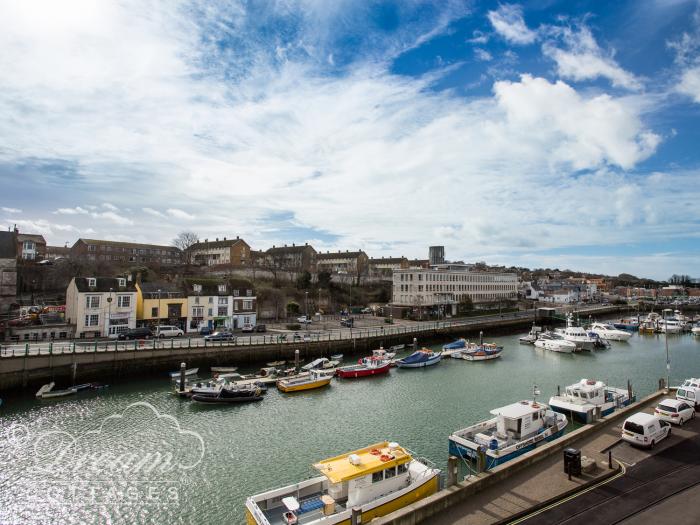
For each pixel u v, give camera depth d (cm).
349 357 5562
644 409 2700
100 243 11006
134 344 4672
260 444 2712
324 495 1822
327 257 14950
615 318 11438
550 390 4025
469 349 5738
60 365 3894
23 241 8919
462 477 2209
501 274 12206
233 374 4238
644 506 1584
